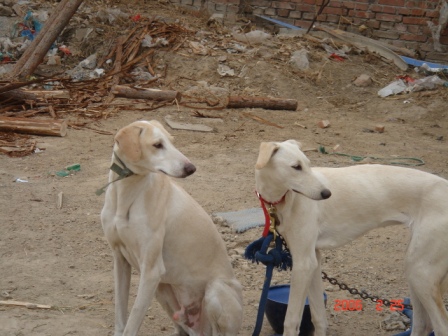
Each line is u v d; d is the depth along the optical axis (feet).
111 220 15.53
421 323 16.20
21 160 30.68
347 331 18.01
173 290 16.67
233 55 46.73
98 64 45.42
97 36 47.37
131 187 15.14
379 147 35.45
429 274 15.52
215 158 31.89
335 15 52.54
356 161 32.55
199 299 16.46
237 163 31.22
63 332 16.83
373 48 50.37
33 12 49.08
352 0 52.26
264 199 15.49
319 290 16.49
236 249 22.53
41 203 25.68
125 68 44.45
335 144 35.47
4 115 36.58
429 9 51.39
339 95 44.80
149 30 48.03
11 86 37.86
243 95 43.16
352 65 47.98
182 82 44.01
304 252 15.49
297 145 15.16
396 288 20.51
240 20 52.60
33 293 19.07
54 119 35.76
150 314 18.61
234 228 23.79
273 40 49.52
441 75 48.16
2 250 21.74
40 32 43.86
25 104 38.60
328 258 22.30
